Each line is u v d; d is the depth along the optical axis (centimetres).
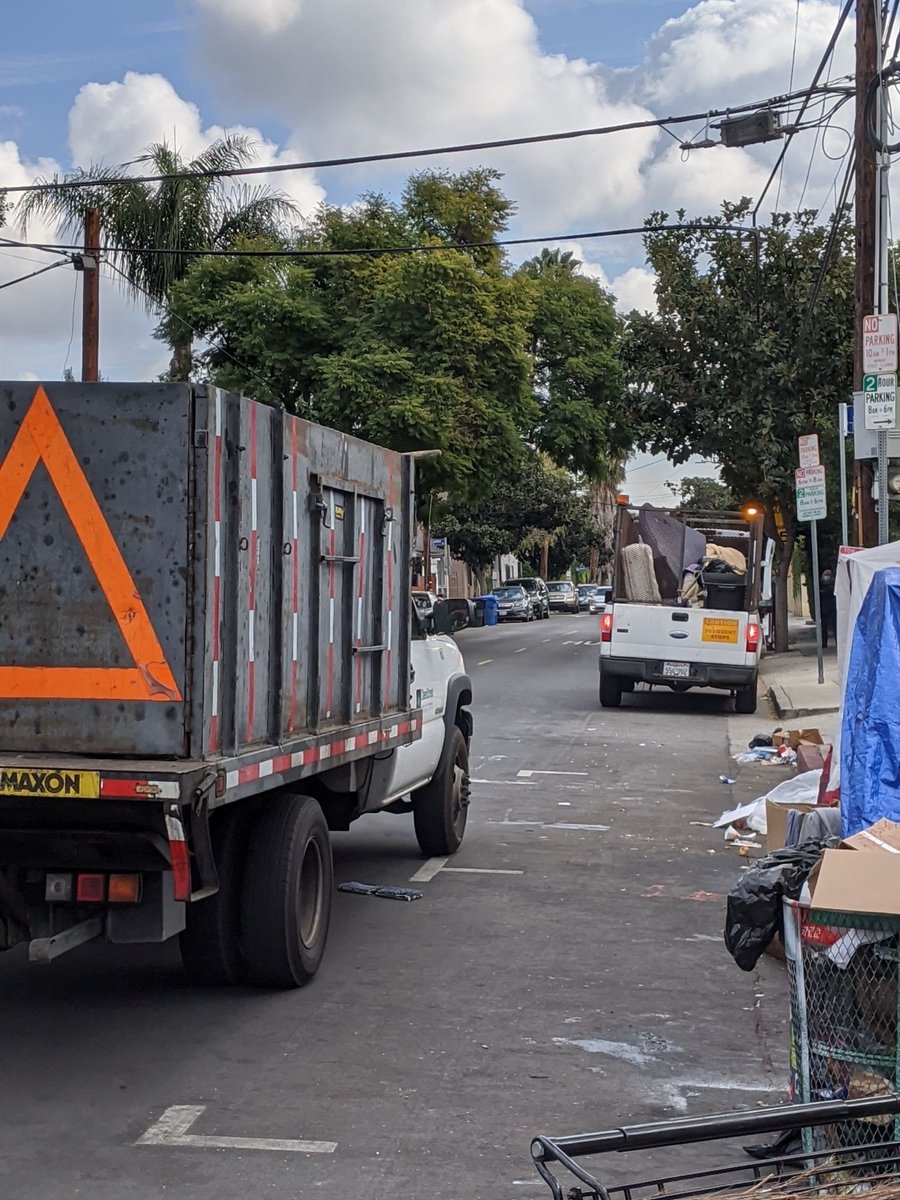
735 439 2709
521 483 6303
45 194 2958
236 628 566
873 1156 399
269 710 616
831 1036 427
